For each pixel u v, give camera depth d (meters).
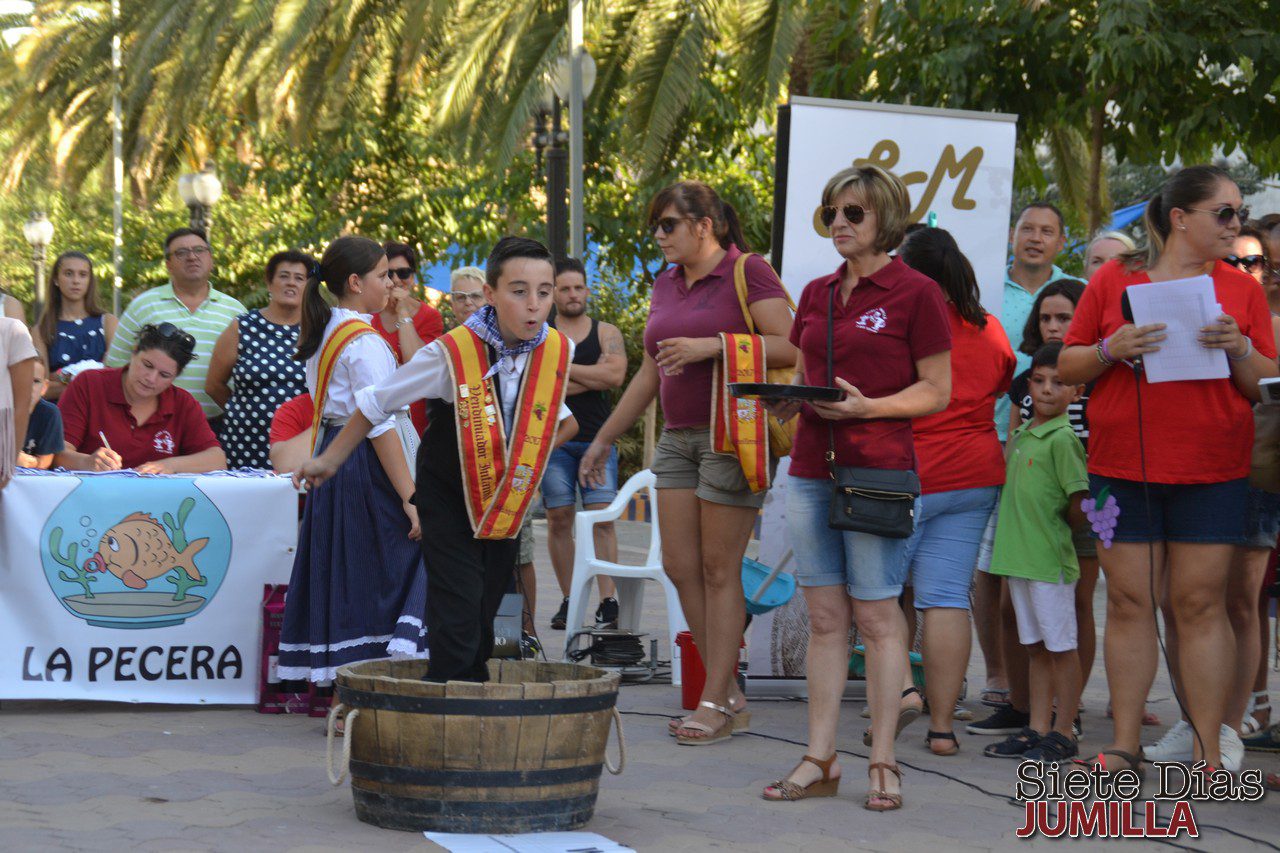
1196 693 4.71
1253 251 5.62
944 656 5.34
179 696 6.00
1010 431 6.03
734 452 5.20
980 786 4.81
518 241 4.26
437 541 4.29
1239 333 4.53
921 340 4.37
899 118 6.46
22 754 4.91
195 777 4.61
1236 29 10.34
